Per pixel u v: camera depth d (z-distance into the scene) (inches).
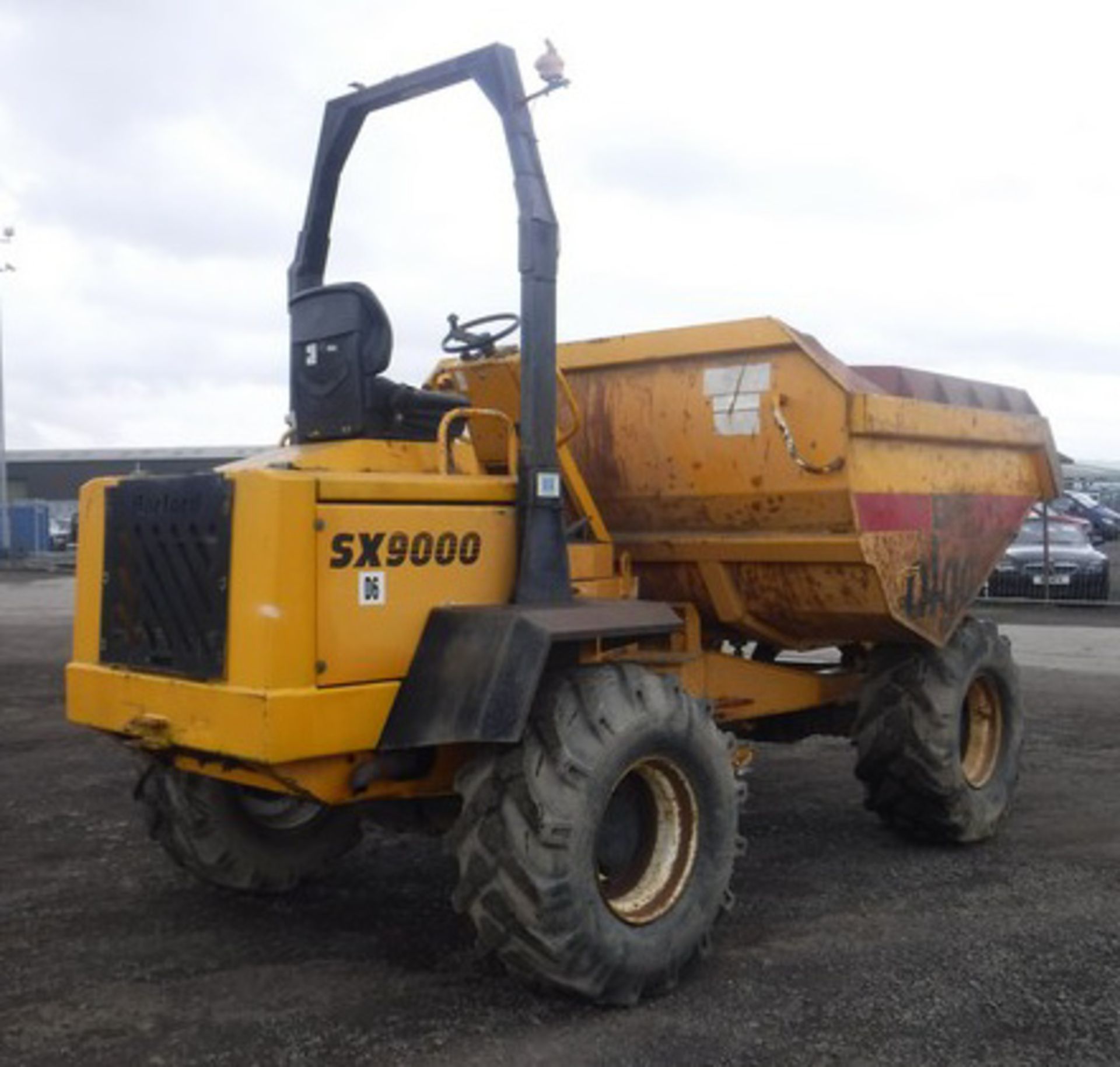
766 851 240.8
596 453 227.8
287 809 203.6
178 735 159.2
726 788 177.5
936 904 207.2
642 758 166.2
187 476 160.6
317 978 172.7
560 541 176.1
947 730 233.5
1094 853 238.5
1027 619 666.8
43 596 911.7
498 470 195.8
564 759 157.6
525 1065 146.6
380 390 176.9
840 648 262.2
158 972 174.1
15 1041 152.0
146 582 166.2
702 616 233.1
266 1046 151.1
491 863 157.8
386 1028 156.4
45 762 315.6
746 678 233.5
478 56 175.8
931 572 225.5
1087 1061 148.4
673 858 173.9
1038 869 227.8
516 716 151.9
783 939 189.9
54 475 2459.4
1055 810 273.1
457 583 167.9
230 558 153.6
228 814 196.5
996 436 239.9
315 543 152.7
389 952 182.7
